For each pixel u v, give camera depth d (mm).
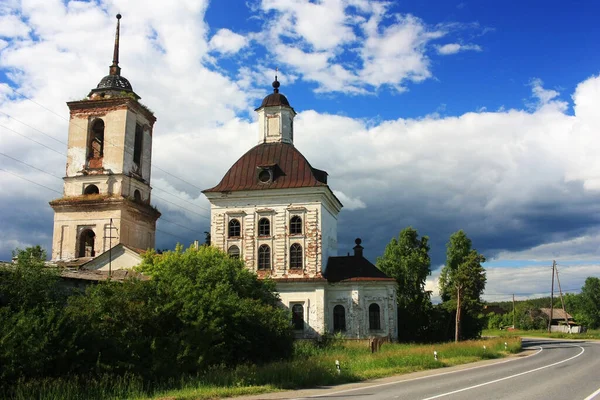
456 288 57719
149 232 51625
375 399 15875
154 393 17766
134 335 20375
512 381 20984
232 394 17734
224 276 33469
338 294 46188
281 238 47156
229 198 48438
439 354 34250
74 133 49344
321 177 51312
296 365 22656
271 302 38094
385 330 45344
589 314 114125
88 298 21094
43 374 16578
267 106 52906
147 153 52969
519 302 171125
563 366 28859
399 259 63344
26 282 20625
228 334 24609
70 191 48344
